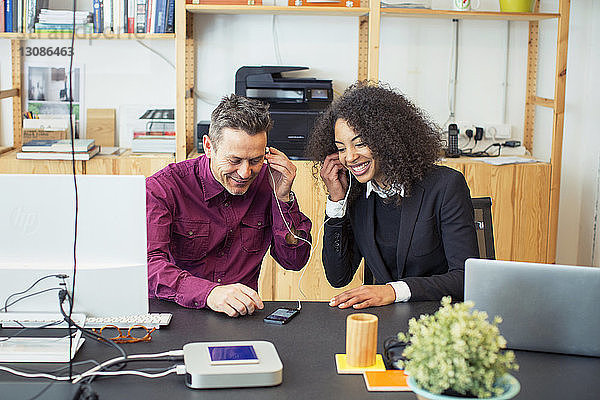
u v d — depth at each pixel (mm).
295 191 3328
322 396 1352
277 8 3287
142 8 3248
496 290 1564
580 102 3836
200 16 3600
